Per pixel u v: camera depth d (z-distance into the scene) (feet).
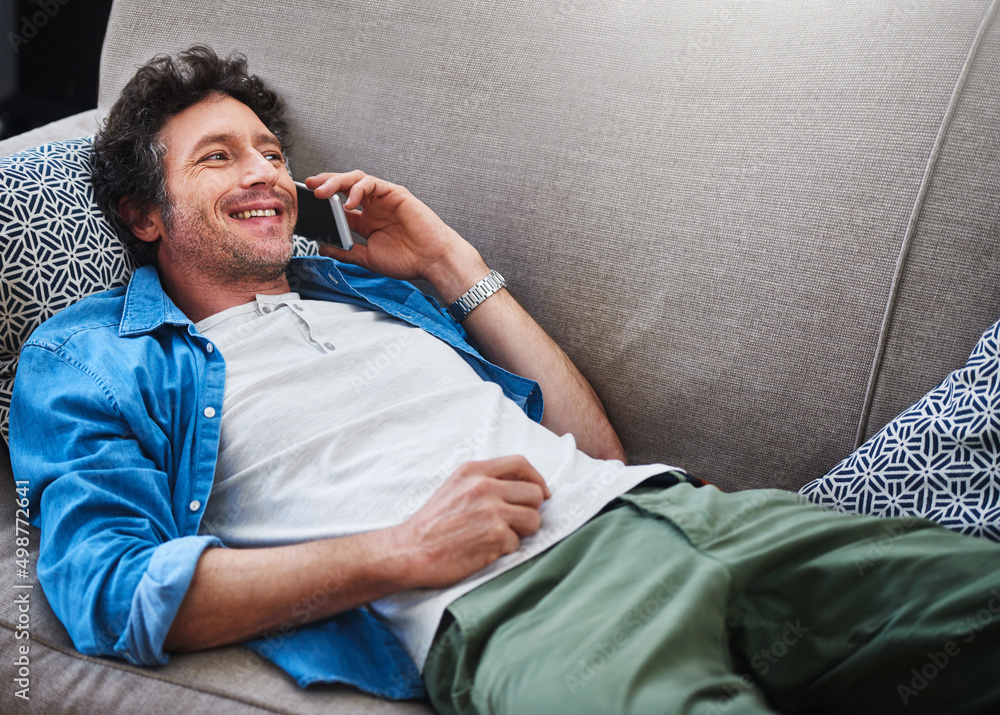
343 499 3.24
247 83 4.54
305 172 5.01
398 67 4.91
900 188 3.85
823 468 3.95
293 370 3.64
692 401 4.21
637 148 4.42
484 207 4.66
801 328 3.98
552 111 4.59
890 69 4.01
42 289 3.79
